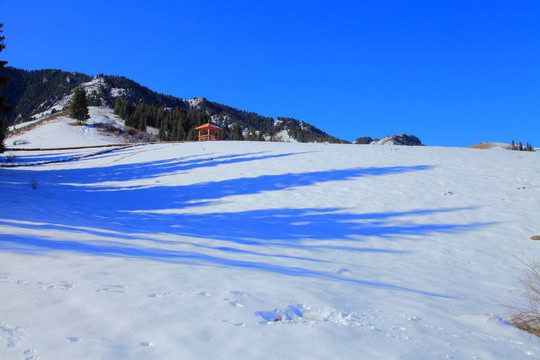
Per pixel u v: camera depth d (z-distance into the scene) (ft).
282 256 23.21
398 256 26.48
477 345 8.28
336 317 9.43
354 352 7.11
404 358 7.00
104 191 61.77
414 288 16.76
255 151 108.37
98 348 6.49
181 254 18.49
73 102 286.46
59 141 221.25
